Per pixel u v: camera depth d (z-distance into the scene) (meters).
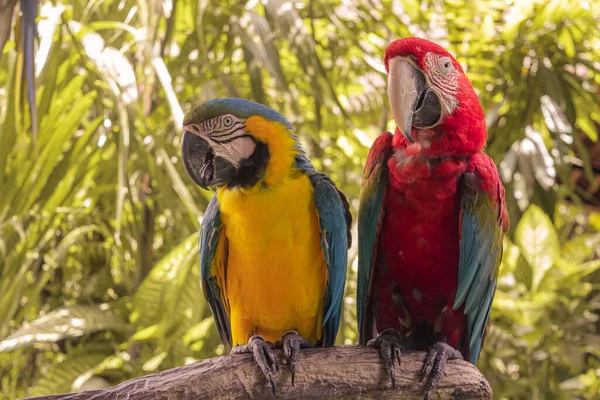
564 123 4.43
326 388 1.96
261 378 1.91
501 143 4.51
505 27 4.21
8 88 3.29
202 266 2.21
